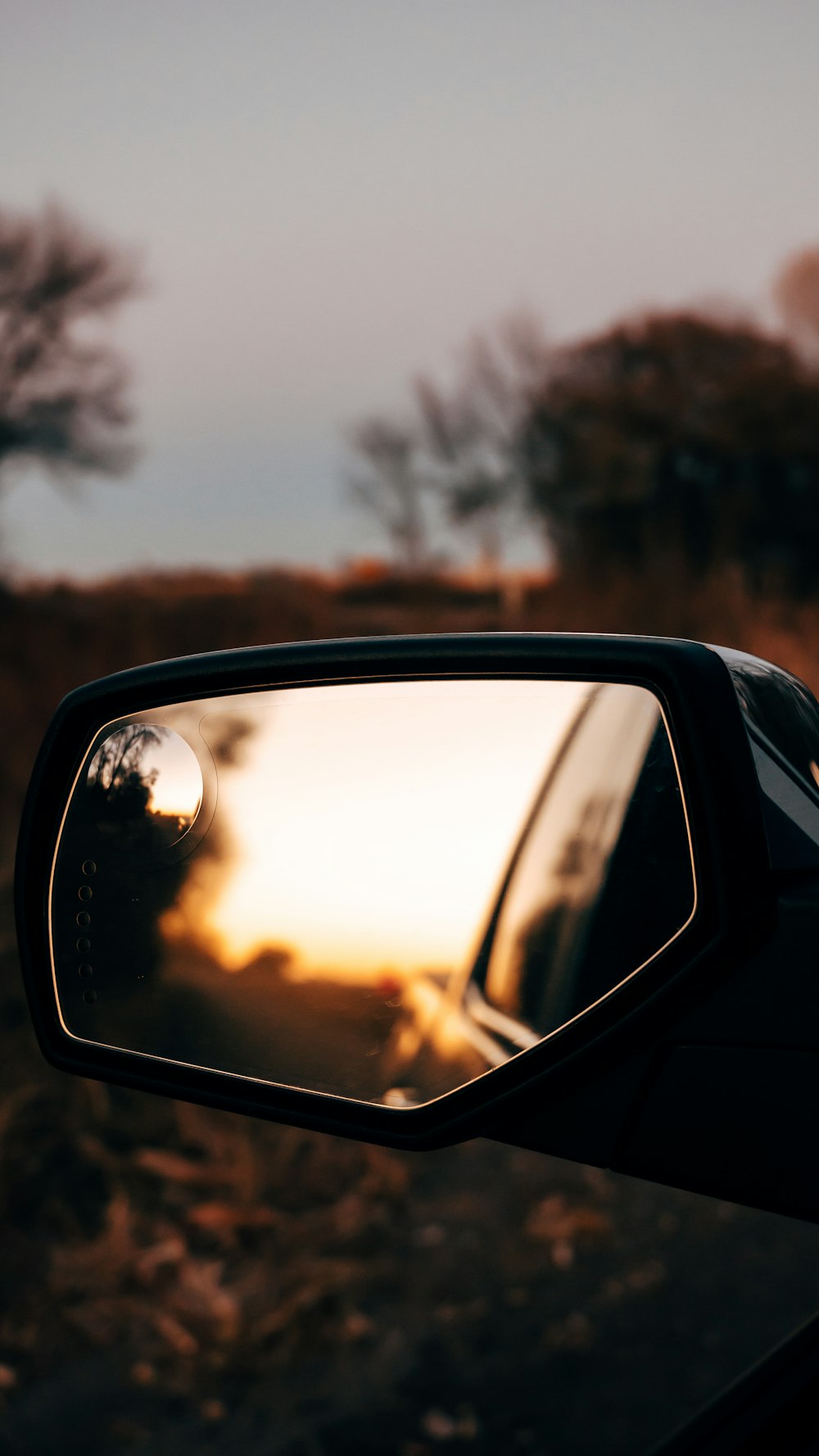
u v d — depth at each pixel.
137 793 0.67
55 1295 2.43
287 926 0.66
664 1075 0.54
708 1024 0.53
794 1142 0.51
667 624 6.61
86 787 0.67
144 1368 2.25
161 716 0.68
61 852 0.67
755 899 0.52
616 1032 0.54
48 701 5.78
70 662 6.28
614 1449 1.96
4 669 6.10
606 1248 2.66
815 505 15.77
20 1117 3.01
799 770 0.63
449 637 0.67
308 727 0.67
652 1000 0.54
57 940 0.66
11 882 3.80
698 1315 2.37
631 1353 2.25
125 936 0.67
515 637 0.64
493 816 0.64
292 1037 0.65
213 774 0.68
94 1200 2.81
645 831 0.56
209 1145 2.98
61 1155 2.96
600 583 7.61
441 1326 2.37
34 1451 2.01
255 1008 0.66
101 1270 2.50
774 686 0.67
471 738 0.65
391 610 7.88
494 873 0.64
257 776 0.68
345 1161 3.01
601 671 0.61
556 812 0.61
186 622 7.05
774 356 17.27
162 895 0.67
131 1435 2.06
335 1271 2.55
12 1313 2.38
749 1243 2.66
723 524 9.70
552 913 0.59
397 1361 2.26
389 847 0.66
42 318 18.47
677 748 0.55
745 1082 0.52
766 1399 0.74
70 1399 2.16
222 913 0.67
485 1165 3.12
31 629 6.59
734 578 6.76
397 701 0.67
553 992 0.58
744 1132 0.52
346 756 0.67
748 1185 0.52
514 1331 2.35
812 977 0.52
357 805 0.67
